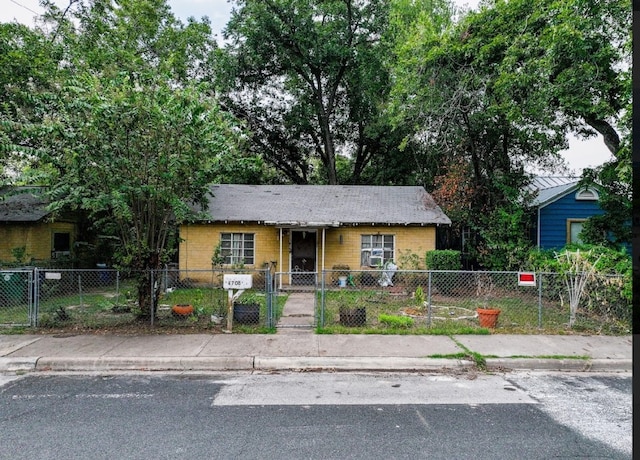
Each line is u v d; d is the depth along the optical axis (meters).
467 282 13.20
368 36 25.59
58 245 15.48
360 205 16.14
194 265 15.01
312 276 15.32
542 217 16.09
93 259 16.00
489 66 12.73
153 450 3.57
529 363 6.15
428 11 20.44
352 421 4.20
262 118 27.73
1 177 11.02
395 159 25.47
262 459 3.43
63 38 15.72
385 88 24.59
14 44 13.61
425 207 15.94
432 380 5.55
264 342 7.00
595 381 5.60
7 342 6.94
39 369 5.96
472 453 3.55
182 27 22.98
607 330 7.91
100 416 4.30
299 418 4.27
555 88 10.91
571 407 4.62
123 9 20.11
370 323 8.45
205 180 8.20
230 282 7.68
